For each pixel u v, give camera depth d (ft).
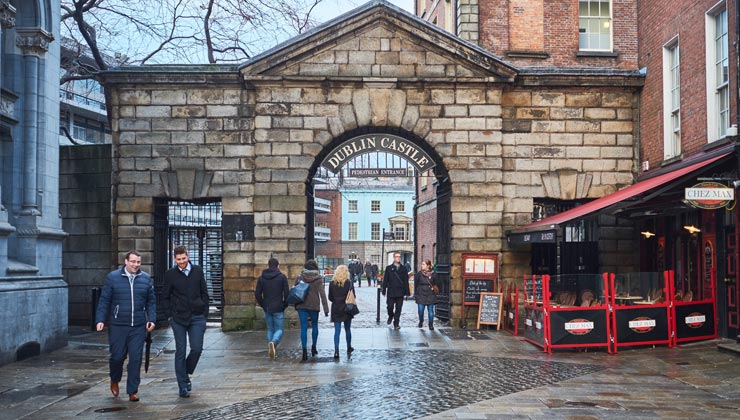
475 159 68.85
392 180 285.84
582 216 55.36
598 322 51.88
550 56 77.97
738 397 36.06
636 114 71.05
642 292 53.36
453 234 68.74
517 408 33.06
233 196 68.33
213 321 75.00
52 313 53.98
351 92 68.54
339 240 281.33
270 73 67.92
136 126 68.49
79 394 38.01
